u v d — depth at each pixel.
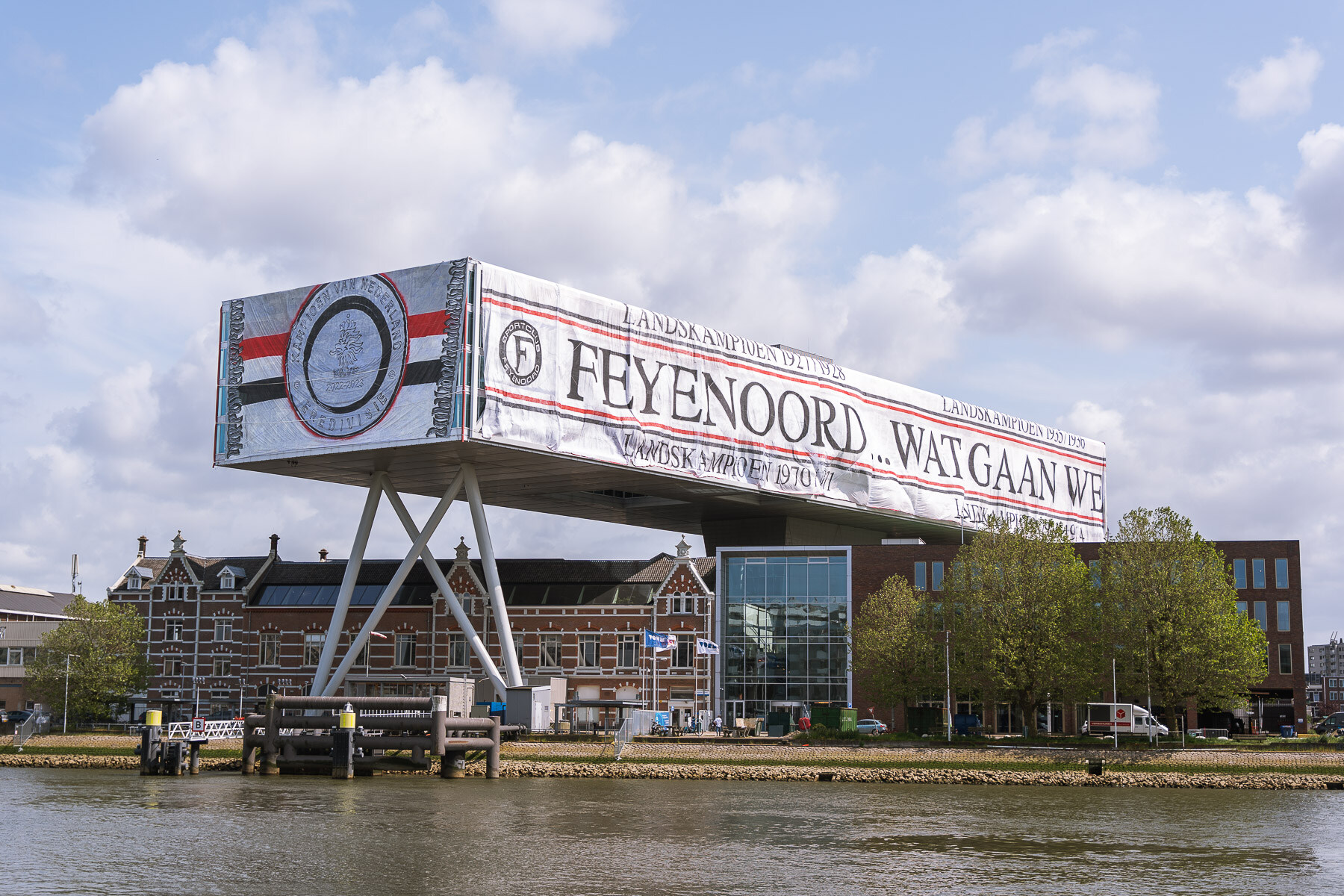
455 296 100.31
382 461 109.06
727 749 89.62
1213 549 92.44
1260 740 99.62
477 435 99.00
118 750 95.88
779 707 117.88
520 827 54.41
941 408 140.00
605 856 46.53
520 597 121.00
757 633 120.38
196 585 126.88
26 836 50.28
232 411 109.94
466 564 121.56
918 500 135.88
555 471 111.88
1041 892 40.78
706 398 116.06
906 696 98.69
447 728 78.94
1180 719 114.62
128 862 44.19
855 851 48.75
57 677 115.06
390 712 89.25
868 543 144.00
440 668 120.69
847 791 74.56
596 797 68.31
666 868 44.31
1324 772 81.44
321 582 126.38
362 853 46.56
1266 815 62.59
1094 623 92.44
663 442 112.19
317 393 105.81
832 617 119.25
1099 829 56.41
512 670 103.69
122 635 117.38
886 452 133.00
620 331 109.94
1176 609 89.31
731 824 56.44
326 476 117.12
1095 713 103.19
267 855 45.84
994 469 145.75
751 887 40.91
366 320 104.12
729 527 136.88
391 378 102.38
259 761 84.00
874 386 132.62
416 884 40.56
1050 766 84.88
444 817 57.38
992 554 95.19
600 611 118.81
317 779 77.50
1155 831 55.78
